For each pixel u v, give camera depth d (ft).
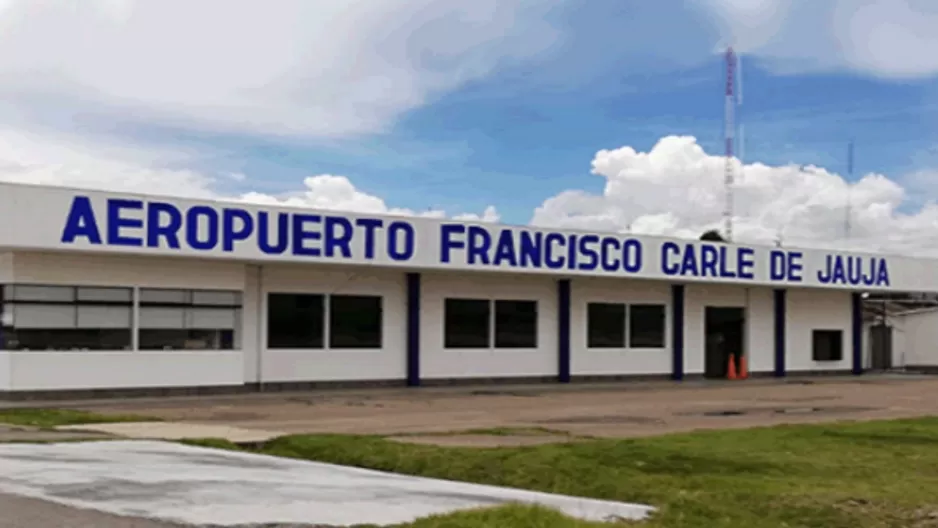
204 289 106.83
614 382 139.44
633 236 136.26
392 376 122.31
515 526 34.78
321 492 42.32
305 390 114.32
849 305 174.81
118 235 96.78
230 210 103.45
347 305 119.24
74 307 98.32
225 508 37.32
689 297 151.02
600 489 48.42
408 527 34.63
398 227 115.55
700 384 139.95
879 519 42.78
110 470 46.21
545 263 127.65
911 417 91.30
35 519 34.76
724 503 45.01
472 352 129.08
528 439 67.21
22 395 95.04
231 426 74.08
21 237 91.66
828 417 91.25
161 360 103.24
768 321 161.58
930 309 184.03
